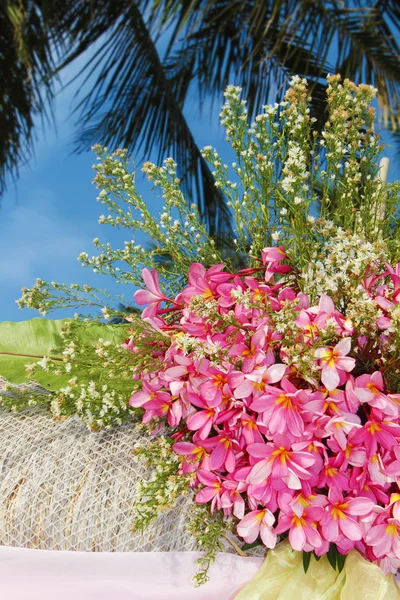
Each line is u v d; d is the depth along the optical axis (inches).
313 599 28.0
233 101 34.0
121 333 37.9
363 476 25.8
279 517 26.0
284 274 31.6
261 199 34.1
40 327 41.2
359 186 37.3
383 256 29.3
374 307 26.3
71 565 30.6
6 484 33.6
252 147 33.7
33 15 142.7
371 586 27.6
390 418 25.9
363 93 35.0
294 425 24.8
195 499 28.0
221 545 28.9
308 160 35.1
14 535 32.3
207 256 35.4
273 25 130.7
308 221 30.7
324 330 25.3
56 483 32.8
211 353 25.8
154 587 29.9
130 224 34.8
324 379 24.6
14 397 38.3
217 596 29.8
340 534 26.2
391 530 26.3
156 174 34.7
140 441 34.1
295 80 34.8
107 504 31.7
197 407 28.9
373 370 28.4
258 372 26.0
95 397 32.6
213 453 26.7
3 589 30.8
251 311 28.2
